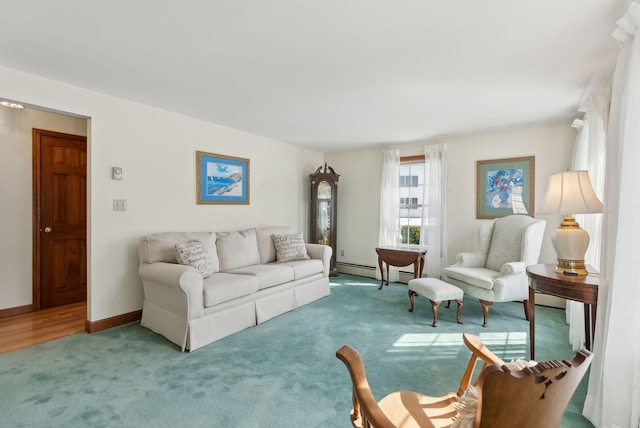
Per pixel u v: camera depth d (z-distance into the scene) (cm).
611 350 148
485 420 68
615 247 151
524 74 234
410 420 105
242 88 266
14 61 217
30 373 206
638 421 139
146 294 288
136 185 305
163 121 326
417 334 277
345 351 97
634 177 143
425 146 449
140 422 160
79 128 373
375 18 167
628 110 144
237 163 405
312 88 265
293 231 499
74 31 180
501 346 252
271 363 223
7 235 319
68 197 364
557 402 72
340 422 161
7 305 319
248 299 294
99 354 234
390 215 480
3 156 317
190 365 219
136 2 154
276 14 164
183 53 206
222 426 158
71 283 366
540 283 199
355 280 488
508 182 391
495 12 160
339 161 549
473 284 312
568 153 354
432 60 214
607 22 167
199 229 363
